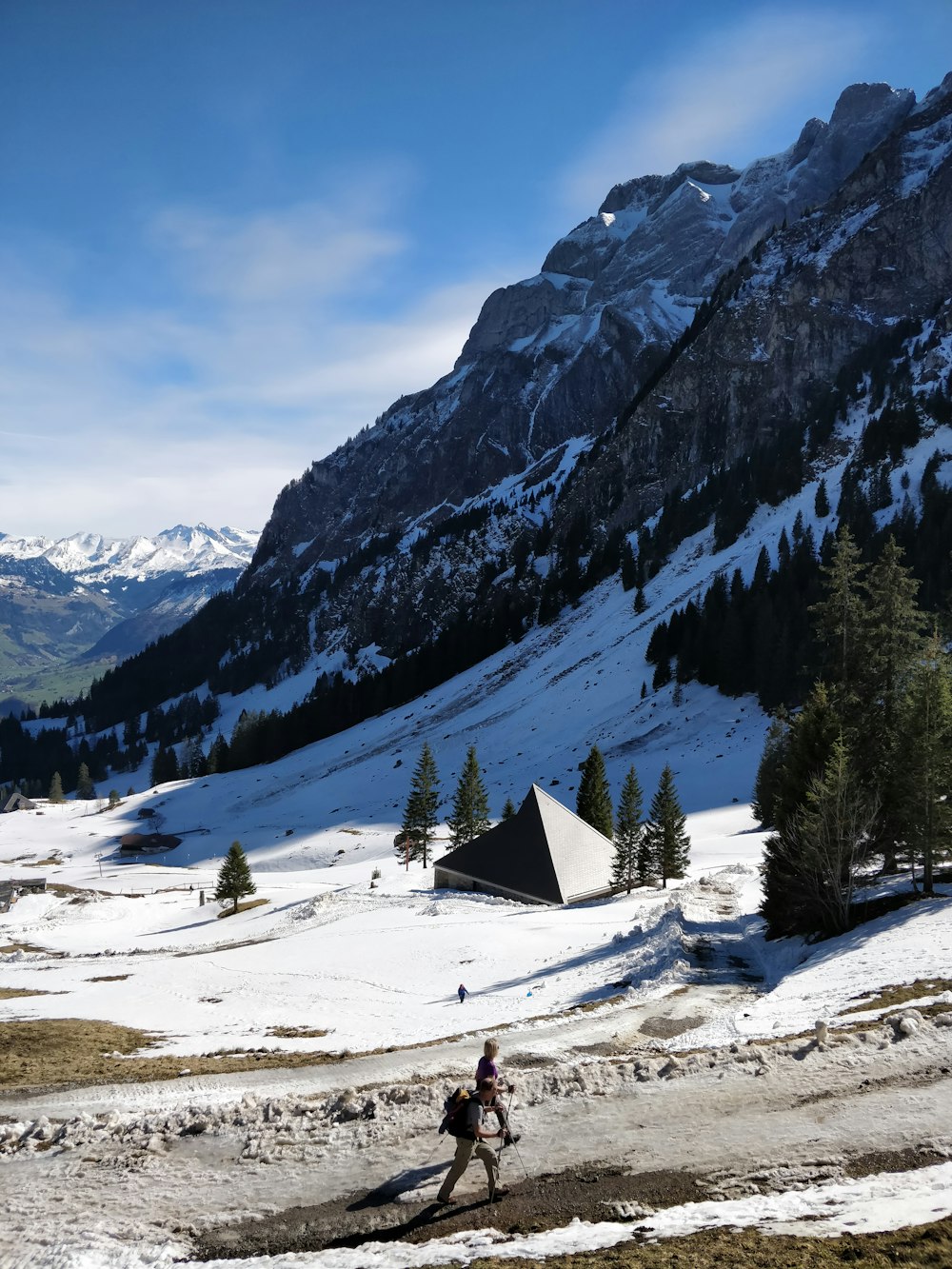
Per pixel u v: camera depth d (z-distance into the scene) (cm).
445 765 14850
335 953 4991
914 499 16738
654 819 7169
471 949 4700
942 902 3206
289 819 14375
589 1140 1461
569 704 15775
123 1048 2842
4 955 7075
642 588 18725
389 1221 1266
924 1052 1641
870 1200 1141
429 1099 1698
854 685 5094
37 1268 1176
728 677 13650
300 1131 1605
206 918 8769
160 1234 1266
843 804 3462
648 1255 1058
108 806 18262
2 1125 1764
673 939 3878
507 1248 1130
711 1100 1559
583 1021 2559
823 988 2419
